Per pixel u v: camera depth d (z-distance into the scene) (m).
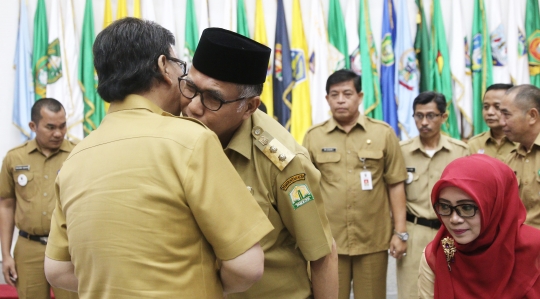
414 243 3.32
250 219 1.22
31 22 5.06
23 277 3.27
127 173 1.17
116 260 1.15
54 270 1.35
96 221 1.17
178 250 1.17
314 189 1.59
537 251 1.58
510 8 5.19
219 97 1.42
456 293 1.65
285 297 1.60
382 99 5.16
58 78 4.95
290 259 1.61
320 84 5.13
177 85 1.35
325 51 5.15
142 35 1.27
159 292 1.14
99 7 5.16
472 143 3.76
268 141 1.56
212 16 5.26
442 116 3.37
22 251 3.27
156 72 1.28
